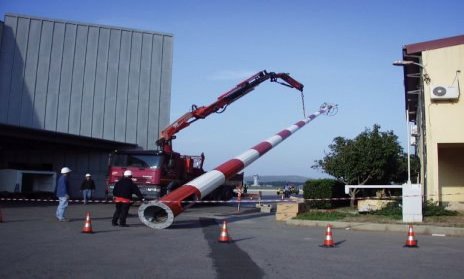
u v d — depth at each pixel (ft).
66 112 106.32
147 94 112.16
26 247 32.94
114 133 108.99
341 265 28.53
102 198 109.50
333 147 83.35
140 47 112.88
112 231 44.14
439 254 33.37
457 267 28.43
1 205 73.67
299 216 56.90
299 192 177.47
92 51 109.40
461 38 60.95
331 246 36.35
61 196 51.37
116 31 111.45
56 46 107.04
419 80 70.54
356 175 78.95
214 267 27.22
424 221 50.39
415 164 83.15
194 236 42.01
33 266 26.30
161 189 75.31
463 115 59.93
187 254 31.68
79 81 107.86
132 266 26.99
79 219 54.54
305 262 29.37
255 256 31.35
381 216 55.83
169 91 113.50
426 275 25.99
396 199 63.05
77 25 108.88
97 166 110.83
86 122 107.45
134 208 74.79
